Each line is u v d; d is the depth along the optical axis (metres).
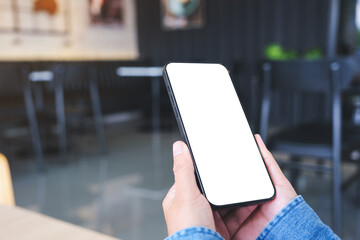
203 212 0.29
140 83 5.97
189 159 0.34
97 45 5.77
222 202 0.38
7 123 3.30
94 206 2.36
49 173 3.15
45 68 4.41
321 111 4.79
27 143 4.09
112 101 5.14
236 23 5.34
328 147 1.58
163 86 5.84
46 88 4.38
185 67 0.45
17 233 0.43
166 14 5.94
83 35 5.54
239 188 0.39
